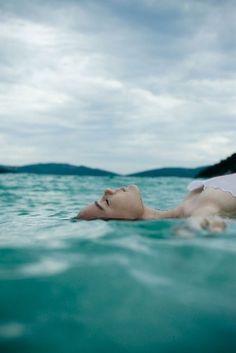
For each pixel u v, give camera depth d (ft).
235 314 1.10
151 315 1.09
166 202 5.52
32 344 0.95
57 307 1.13
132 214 2.75
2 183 10.33
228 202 2.75
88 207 2.91
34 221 2.87
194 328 1.03
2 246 1.82
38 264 1.51
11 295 1.21
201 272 1.42
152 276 1.38
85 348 0.94
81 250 1.73
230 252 1.67
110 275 1.38
